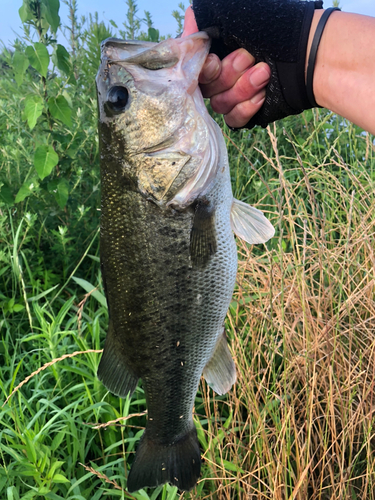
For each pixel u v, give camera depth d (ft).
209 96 1.06
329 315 1.59
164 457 1.15
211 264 1.04
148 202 1.01
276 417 1.32
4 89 2.62
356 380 1.36
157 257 1.02
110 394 1.47
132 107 1.00
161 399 1.12
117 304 1.08
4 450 1.27
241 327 1.67
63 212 2.06
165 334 1.06
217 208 1.05
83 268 2.08
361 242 1.61
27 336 1.65
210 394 1.54
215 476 1.28
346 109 0.89
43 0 1.68
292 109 0.99
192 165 1.00
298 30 0.90
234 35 0.93
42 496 1.24
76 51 2.95
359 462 1.32
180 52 0.97
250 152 2.34
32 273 1.91
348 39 0.86
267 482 1.33
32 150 2.26
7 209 2.00
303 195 2.30
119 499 1.28
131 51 1.01
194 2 0.96
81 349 1.54
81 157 2.15
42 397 1.48
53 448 1.25
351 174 1.69
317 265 1.58
